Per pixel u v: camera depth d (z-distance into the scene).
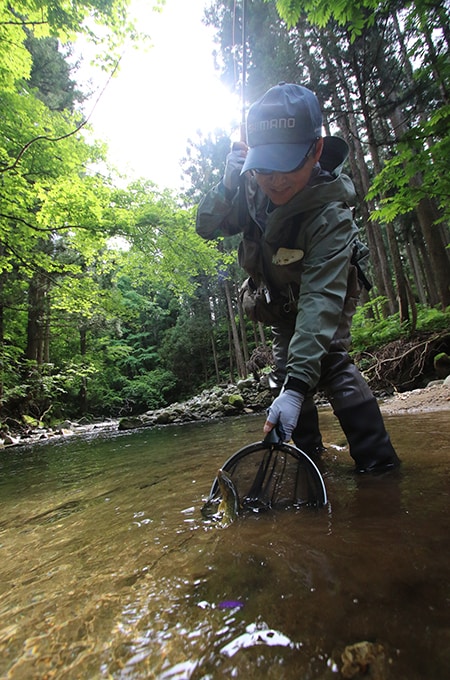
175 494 1.58
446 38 3.79
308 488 1.22
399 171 4.37
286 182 1.30
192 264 7.73
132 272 8.31
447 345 6.79
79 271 7.73
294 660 0.52
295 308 1.68
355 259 1.59
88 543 1.11
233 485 1.22
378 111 7.96
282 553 0.86
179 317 25.00
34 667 0.56
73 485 2.17
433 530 0.91
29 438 8.27
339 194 1.43
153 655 0.56
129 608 0.70
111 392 21.58
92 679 0.53
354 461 1.79
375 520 1.02
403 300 7.84
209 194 1.75
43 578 0.89
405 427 2.73
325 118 8.94
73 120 6.17
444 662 0.49
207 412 9.00
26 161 5.58
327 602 0.65
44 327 12.58
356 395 1.61
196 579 0.78
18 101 5.28
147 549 0.98
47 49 10.31
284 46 8.25
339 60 6.73
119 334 16.56
